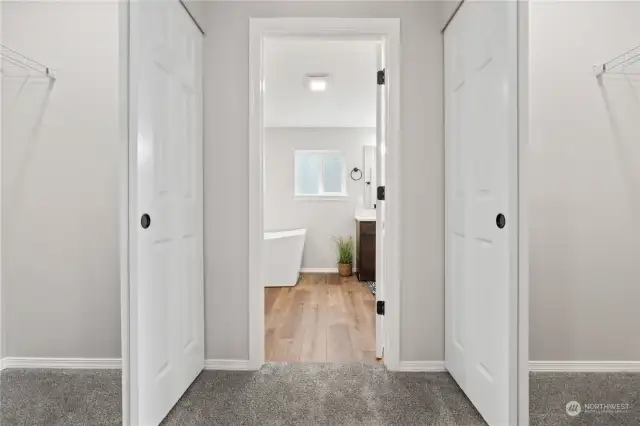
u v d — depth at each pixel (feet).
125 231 5.26
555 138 5.79
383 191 8.67
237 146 7.96
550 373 5.70
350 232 20.35
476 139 6.38
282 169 20.36
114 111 5.36
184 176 6.99
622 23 5.70
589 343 5.69
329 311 12.94
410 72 7.93
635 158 5.69
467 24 6.70
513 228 5.31
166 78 6.30
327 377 7.62
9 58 5.17
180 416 6.28
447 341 7.77
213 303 7.96
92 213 5.29
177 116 6.70
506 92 5.38
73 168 5.24
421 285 7.95
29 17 5.20
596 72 5.74
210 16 7.93
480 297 6.26
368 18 7.89
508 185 5.34
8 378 4.96
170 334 6.40
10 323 5.02
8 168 5.08
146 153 5.62
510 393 5.34
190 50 7.26
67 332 5.19
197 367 7.57
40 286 5.13
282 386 7.25
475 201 6.42
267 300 14.46
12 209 5.05
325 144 20.30
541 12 5.79
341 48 10.60
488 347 5.99
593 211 5.74
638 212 5.69
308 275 19.66
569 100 5.77
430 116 7.93
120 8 5.26
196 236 7.52
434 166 7.93
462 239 6.98
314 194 20.68
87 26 5.32
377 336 8.77
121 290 5.21
